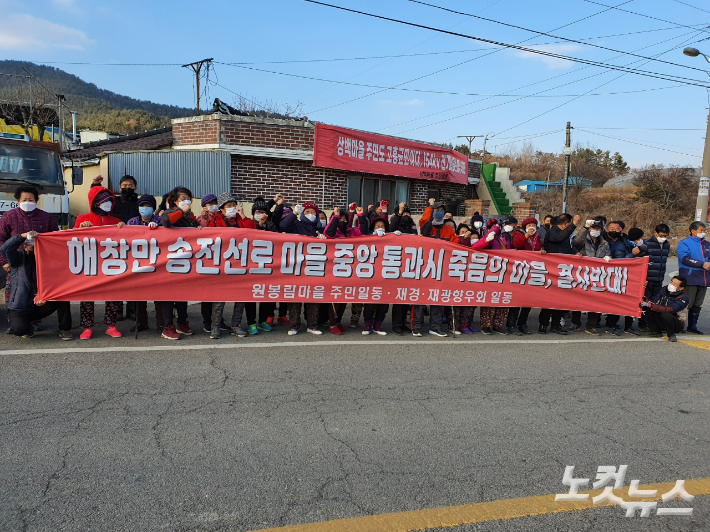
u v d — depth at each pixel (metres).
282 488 3.09
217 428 3.81
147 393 4.38
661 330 7.75
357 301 6.56
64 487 2.98
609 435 4.11
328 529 2.74
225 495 2.99
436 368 5.51
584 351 6.64
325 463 3.41
